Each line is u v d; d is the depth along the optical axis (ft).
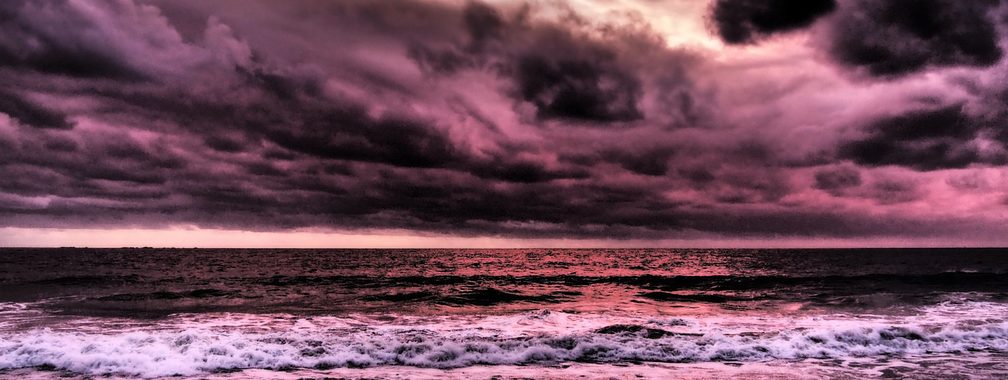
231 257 311.47
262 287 96.73
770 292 88.53
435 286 102.22
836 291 88.02
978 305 66.03
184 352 35.04
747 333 43.27
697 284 106.63
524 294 86.17
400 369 33.45
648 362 35.68
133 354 34.22
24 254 353.10
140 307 65.46
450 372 32.78
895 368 34.24
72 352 34.14
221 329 47.39
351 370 33.09
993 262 238.89
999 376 32.22
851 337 41.65
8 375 30.86
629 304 72.74
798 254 433.07
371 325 50.96
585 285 107.04
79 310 61.31
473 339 40.70
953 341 41.75
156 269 161.27
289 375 31.76
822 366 34.78
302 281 113.29
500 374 32.30
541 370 33.42
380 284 106.22
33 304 66.33
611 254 445.78
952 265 206.18
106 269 157.38
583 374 32.40
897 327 44.65
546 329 48.11
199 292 83.71
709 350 38.37
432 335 42.55
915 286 95.25
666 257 352.28
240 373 32.17
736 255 399.85
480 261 269.85
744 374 32.55
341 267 193.36
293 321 53.47
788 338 41.60
